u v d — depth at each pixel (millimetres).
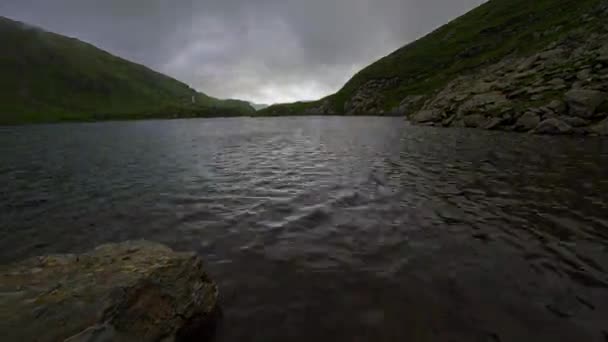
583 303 5871
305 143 37312
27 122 162500
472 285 6598
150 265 6039
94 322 4473
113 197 14445
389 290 6500
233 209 12188
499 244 8539
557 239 8680
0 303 4742
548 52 58281
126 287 5176
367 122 87938
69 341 4098
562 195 12594
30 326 4281
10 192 15656
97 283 5312
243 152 29984
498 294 6246
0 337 4062
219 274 7352
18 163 25109
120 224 11000
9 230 10695
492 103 48688
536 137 32000
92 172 20734
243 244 9000
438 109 63438
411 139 36844
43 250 9211
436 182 15594
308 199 13266
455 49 160375
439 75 141750
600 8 76125
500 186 14328
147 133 65312
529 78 51312
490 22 163750
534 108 38438
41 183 17688
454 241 8828
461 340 5039
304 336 5234
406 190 14320
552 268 7176
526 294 6219
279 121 124438
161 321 5082
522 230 9391
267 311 5926
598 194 12453
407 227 9953
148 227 10609
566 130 32594
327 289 6605
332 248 8586
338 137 44562
